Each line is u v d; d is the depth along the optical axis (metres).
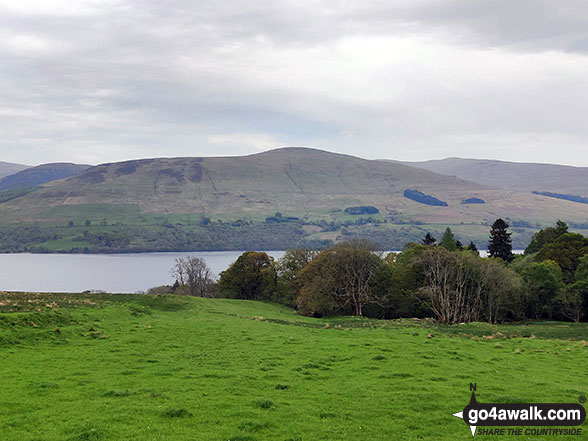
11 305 47.28
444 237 140.88
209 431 19.80
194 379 28.11
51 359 31.70
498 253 136.88
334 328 56.16
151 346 37.88
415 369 32.00
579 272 97.69
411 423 21.77
